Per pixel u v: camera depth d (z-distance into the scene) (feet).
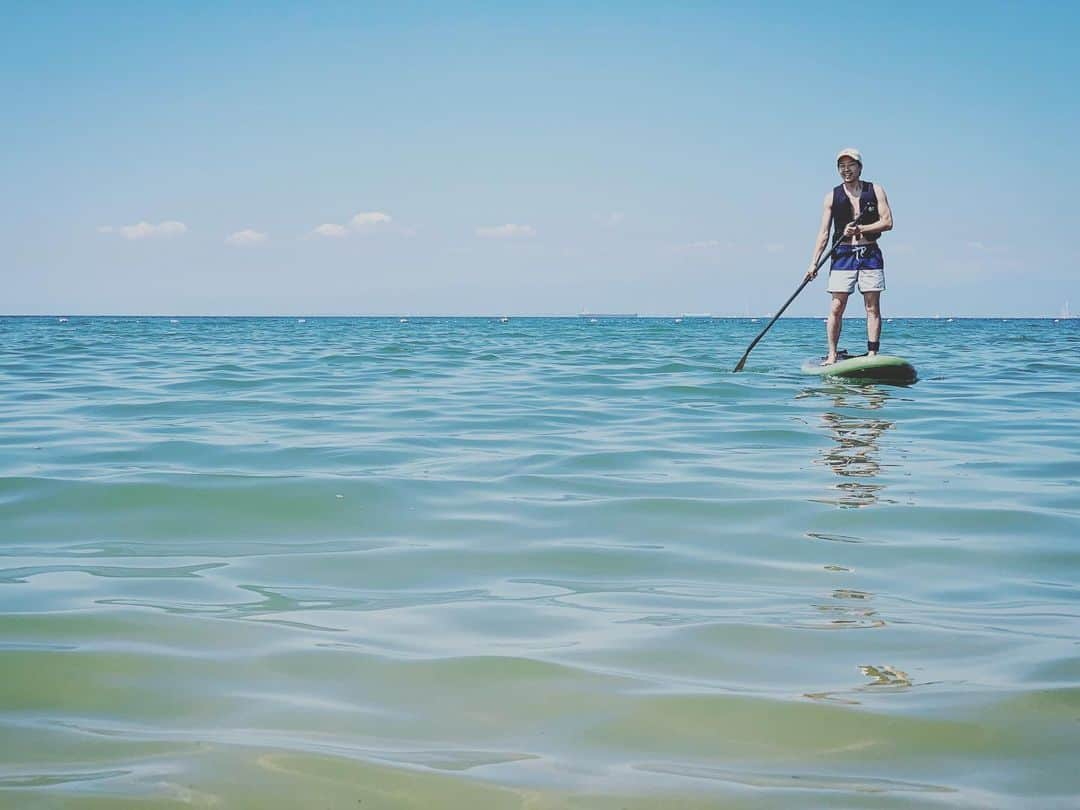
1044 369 47.09
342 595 11.62
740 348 68.85
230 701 8.49
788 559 13.30
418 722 8.11
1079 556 13.43
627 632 10.34
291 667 9.25
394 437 23.67
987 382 38.99
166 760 7.41
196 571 12.55
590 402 31.58
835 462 20.49
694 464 20.22
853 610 11.12
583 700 8.56
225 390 35.68
